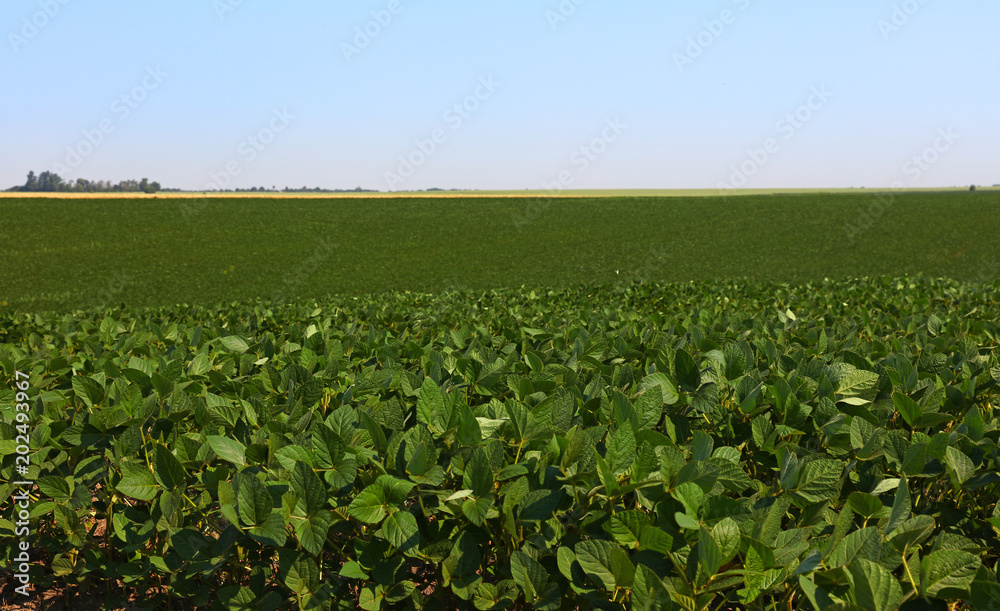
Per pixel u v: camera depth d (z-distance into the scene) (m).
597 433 2.38
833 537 1.67
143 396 3.12
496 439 2.18
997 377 3.12
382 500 1.87
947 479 2.25
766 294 11.02
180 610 2.53
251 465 2.30
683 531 1.78
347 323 7.16
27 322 8.13
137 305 29.86
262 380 3.41
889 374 2.99
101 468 2.50
